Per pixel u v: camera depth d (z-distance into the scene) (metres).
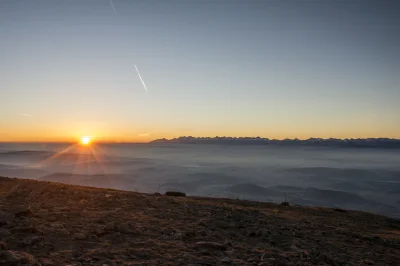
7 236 8.16
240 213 18.02
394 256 12.23
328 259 9.78
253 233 12.45
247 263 8.38
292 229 14.76
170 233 10.72
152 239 9.72
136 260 7.61
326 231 15.77
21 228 8.77
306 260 9.51
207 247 9.52
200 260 8.10
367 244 14.08
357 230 18.53
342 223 20.95
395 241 15.87
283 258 9.41
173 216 14.26
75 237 8.79
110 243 8.78
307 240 12.83
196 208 17.86
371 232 18.88
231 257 8.85
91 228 10.00
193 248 9.25
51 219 10.73
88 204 14.76
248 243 10.96
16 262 6.36
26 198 14.98
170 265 7.46
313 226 16.84
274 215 19.64
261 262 8.56
